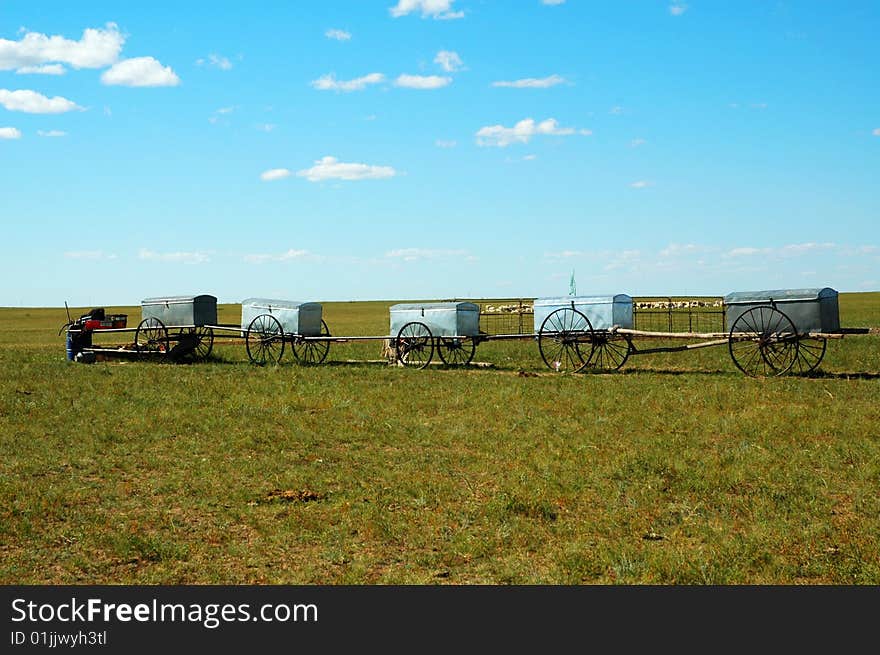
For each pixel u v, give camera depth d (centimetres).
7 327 7694
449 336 2952
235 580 958
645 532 1092
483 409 2012
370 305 15625
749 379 2469
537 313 2875
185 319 3331
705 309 6500
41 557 1034
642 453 1513
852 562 977
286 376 2697
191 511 1216
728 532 1084
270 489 1331
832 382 2378
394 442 1680
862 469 1377
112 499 1279
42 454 1567
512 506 1195
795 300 2500
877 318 6019
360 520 1149
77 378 2681
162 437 1717
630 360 3303
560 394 2212
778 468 1394
